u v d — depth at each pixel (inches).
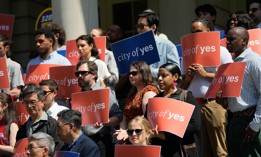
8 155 647.8
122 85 703.7
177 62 693.9
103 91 610.2
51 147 555.5
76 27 837.2
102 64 690.8
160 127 561.9
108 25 1176.2
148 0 1147.3
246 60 606.2
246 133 596.1
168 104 564.7
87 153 565.6
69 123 567.8
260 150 601.3
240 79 585.3
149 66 660.7
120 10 1169.4
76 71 647.8
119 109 644.7
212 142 648.4
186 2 969.5
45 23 926.4
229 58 645.3
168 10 975.0
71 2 838.5
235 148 610.2
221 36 765.9
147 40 657.0
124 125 630.5
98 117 610.9
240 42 610.9
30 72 697.6
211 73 631.2
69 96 666.8
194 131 573.9
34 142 551.5
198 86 636.7
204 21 661.9
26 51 1193.4
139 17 706.2
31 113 619.5
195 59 624.1
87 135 635.5
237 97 603.5
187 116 561.6
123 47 663.8
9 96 663.1
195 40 623.5
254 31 674.8
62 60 711.1
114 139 644.7
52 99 643.5
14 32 1201.4
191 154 572.7
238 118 606.9
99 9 1182.9
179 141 575.5
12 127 658.2
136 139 550.9
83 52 692.1
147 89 621.0
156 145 559.5
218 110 643.5
